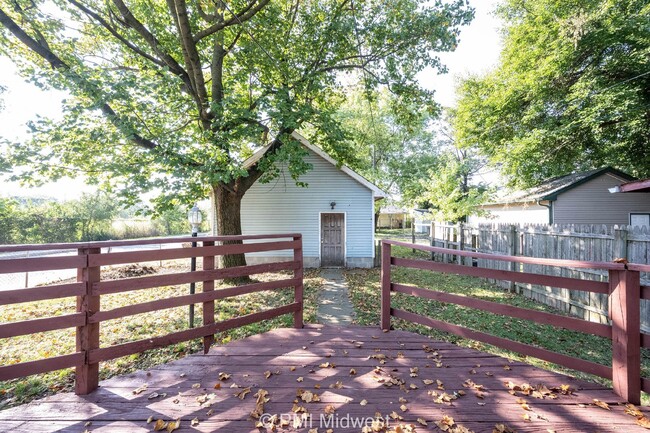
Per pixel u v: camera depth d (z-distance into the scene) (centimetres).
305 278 948
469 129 1439
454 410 223
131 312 269
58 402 232
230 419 214
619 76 1025
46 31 702
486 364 298
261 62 816
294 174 805
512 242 741
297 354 320
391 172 2317
